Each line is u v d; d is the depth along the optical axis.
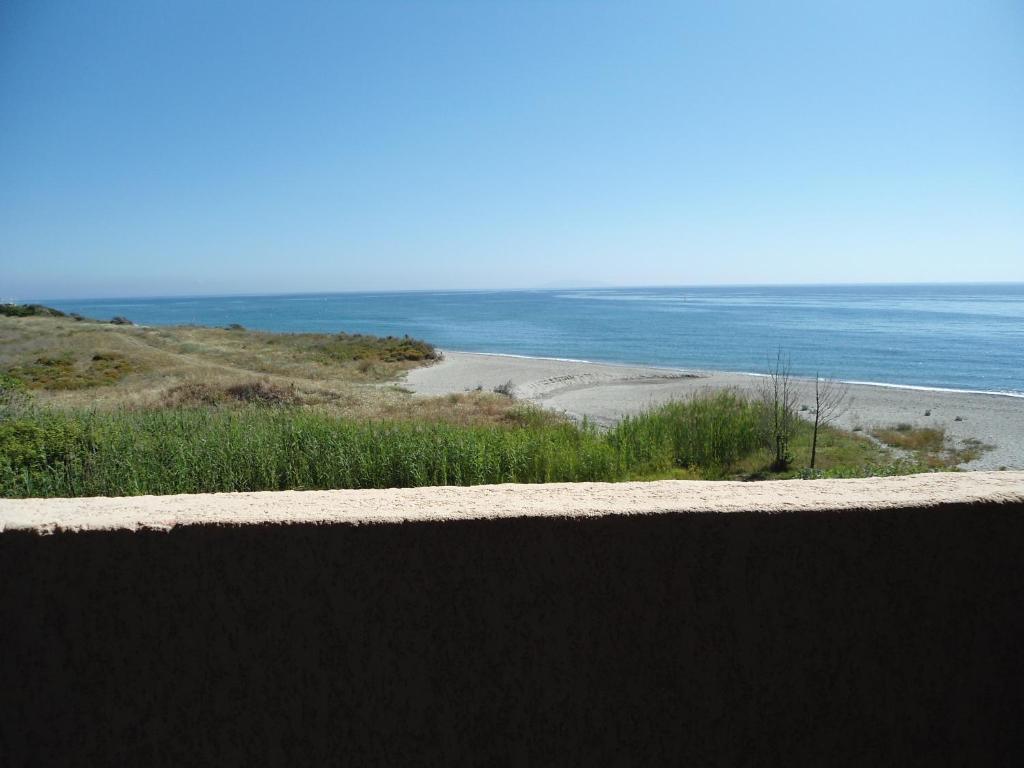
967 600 1.78
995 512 1.80
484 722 1.66
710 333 69.06
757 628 1.71
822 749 1.73
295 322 111.00
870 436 14.98
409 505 1.74
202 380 20.53
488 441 10.21
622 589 1.67
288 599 1.64
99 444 9.33
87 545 1.63
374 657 1.64
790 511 1.71
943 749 1.78
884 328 72.62
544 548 1.66
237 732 1.64
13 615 1.63
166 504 1.78
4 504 1.78
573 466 9.75
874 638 1.75
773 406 13.46
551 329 81.69
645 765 1.69
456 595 1.65
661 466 10.73
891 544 1.75
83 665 1.64
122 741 1.64
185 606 1.64
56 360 27.81
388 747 1.65
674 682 1.69
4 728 1.63
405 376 29.92
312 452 9.44
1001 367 37.91
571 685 1.67
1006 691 1.81
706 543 1.69
